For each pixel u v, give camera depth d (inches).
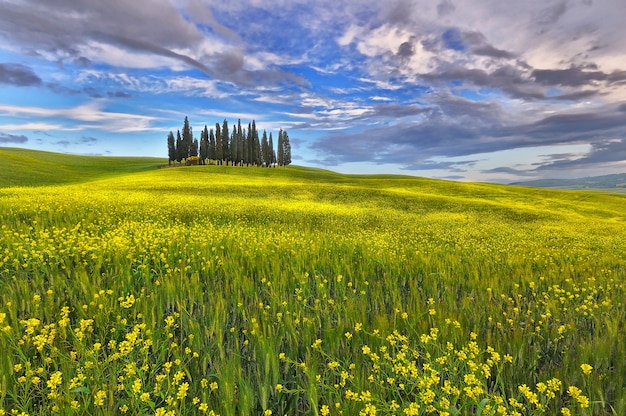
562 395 137.3
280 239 451.8
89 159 5054.1
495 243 610.5
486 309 224.7
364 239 515.8
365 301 223.3
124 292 225.6
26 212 533.0
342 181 2741.1
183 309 194.7
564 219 1298.0
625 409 122.0
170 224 580.4
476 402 116.8
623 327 190.4
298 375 142.6
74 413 111.6
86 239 359.6
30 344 155.1
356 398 113.6
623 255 543.2
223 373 131.0
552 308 219.6
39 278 237.5
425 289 271.3
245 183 2073.1
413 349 154.6
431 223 1003.9
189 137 4439.0
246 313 202.5
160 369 146.9
